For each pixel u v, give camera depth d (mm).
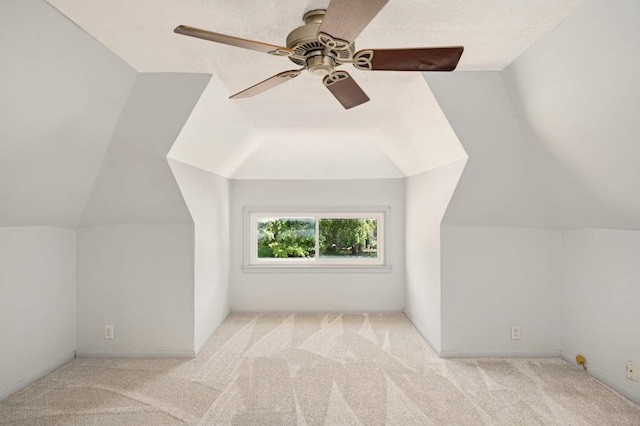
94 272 3398
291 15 1815
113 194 3148
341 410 2432
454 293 3381
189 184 3354
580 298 3115
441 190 3414
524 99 2451
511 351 3383
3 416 2359
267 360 3266
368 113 3430
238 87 2771
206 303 3762
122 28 1927
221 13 1799
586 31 1785
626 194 2350
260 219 5070
